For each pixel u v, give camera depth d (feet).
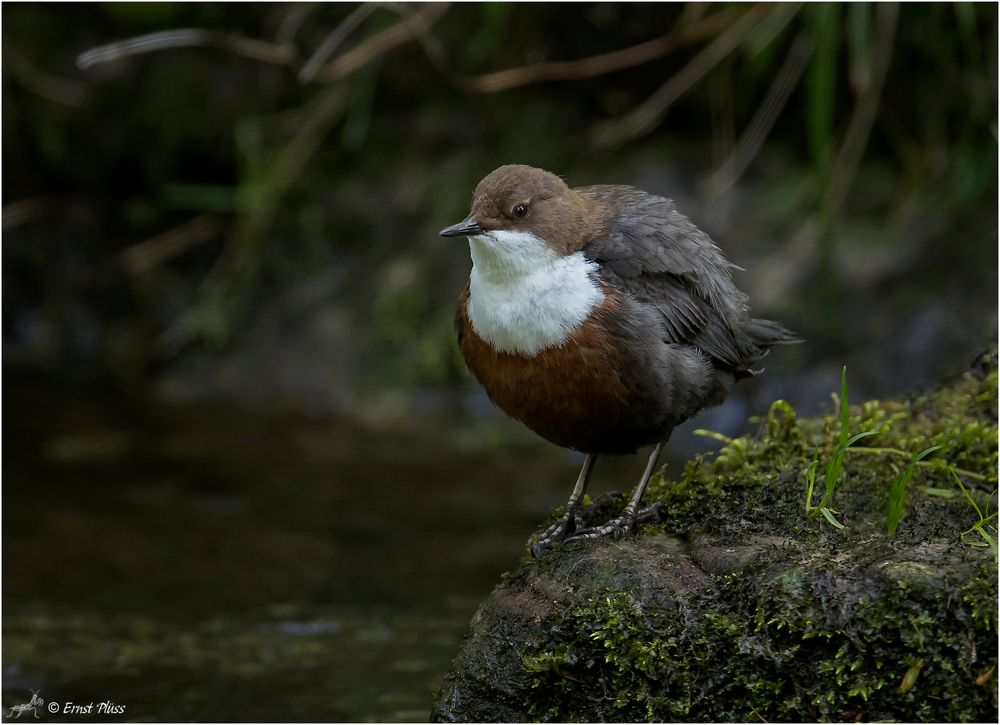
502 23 44.42
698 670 17.17
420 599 30.68
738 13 37.76
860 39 33.60
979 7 40.37
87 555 33.12
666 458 39.81
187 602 30.45
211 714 24.58
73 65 48.73
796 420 23.15
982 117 40.29
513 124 46.98
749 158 39.63
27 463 39.83
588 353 20.80
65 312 49.16
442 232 21.08
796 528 19.02
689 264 22.09
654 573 18.42
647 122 41.11
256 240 48.11
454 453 41.24
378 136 48.78
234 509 36.50
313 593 31.07
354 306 46.60
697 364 21.90
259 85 48.11
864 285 40.50
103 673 26.53
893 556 17.35
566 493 37.58
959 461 21.49
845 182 40.73
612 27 45.03
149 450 41.27
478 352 21.72
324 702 25.23
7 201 48.98
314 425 43.50
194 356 47.73
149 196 49.96
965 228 40.68
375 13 44.47
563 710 17.88
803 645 16.75
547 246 21.06
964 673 16.05
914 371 38.78
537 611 18.57
